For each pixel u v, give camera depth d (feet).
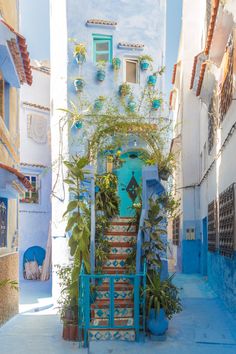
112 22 45.80
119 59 45.50
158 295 26.35
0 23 27.14
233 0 27.89
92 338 25.68
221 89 37.14
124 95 44.55
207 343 25.73
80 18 45.60
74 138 43.32
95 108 43.91
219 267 39.99
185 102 63.05
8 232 35.53
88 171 29.45
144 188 29.53
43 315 36.94
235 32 28.73
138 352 23.88
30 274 64.13
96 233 30.27
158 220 29.14
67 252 43.06
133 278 27.58
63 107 44.98
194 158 62.69
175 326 29.60
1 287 31.83
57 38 47.50
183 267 61.67
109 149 34.55
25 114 65.67
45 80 67.97
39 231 66.08
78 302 26.63
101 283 28.78
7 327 31.73
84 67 45.16
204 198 55.67
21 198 64.54
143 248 28.43
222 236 37.09
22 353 24.71
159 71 46.03
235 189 31.01
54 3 48.91
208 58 38.58
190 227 62.08
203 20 55.01
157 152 31.68
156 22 46.91
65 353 24.53
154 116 43.70
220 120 38.19
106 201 32.22
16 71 33.04
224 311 34.37
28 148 65.57
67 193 43.21
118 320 26.37
